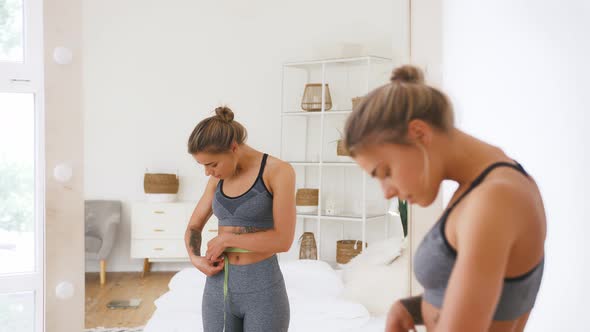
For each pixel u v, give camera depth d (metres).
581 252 1.34
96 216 5.57
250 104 5.69
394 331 1.03
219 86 5.73
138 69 5.79
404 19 2.05
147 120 5.80
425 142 0.88
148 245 5.50
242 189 1.99
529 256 0.85
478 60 1.89
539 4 1.51
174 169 5.82
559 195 1.45
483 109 1.87
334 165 5.25
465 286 0.79
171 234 5.52
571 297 1.40
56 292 2.09
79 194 2.12
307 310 2.74
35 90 2.06
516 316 0.89
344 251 5.05
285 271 3.26
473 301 0.78
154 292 5.00
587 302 1.32
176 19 5.77
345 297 2.99
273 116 5.64
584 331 1.33
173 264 5.76
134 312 4.41
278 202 1.95
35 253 2.10
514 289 0.87
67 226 2.11
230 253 2.00
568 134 1.40
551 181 1.48
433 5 2.01
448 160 0.90
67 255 2.12
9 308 2.07
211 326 2.02
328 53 5.34
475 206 0.81
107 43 5.75
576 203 1.37
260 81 5.65
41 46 2.07
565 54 1.38
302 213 5.29
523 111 1.62
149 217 5.48
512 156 1.69
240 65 5.70
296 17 5.51
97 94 5.75
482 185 0.83
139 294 4.93
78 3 2.11
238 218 1.99
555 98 1.45
